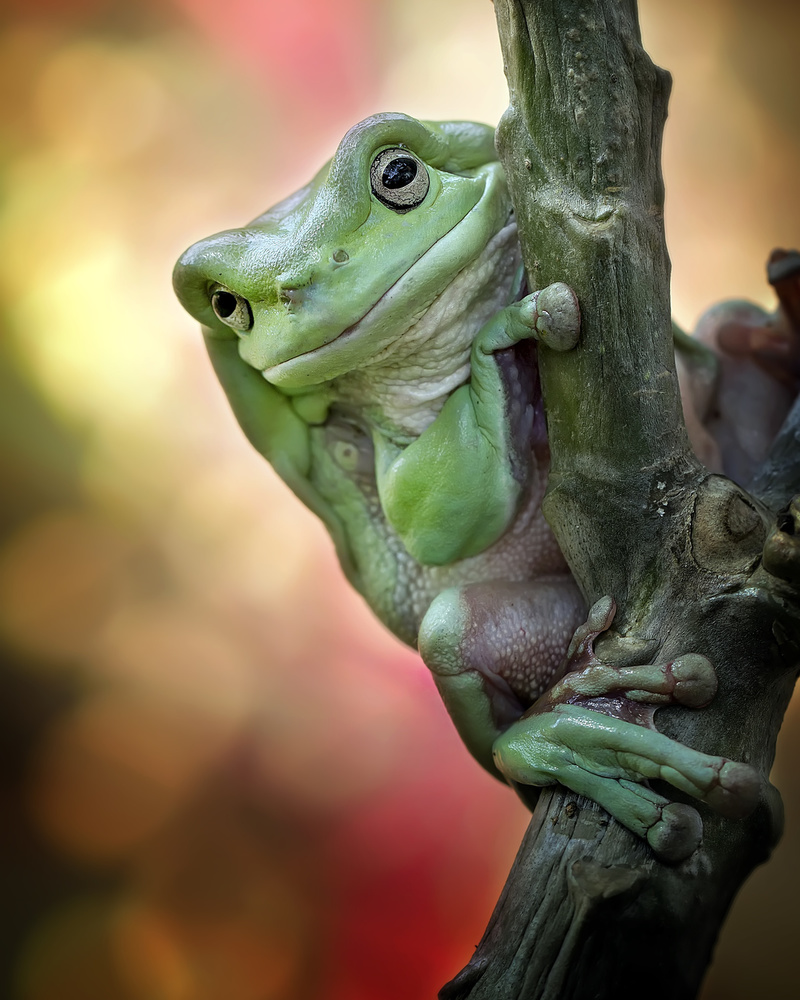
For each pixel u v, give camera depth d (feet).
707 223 3.32
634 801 1.56
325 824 3.07
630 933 1.56
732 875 1.57
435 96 3.48
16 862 3.19
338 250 1.60
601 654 1.59
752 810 1.55
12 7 3.58
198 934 3.03
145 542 3.56
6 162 3.61
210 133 3.60
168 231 3.62
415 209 1.61
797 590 1.57
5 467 3.56
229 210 3.61
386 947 2.85
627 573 1.60
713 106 3.35
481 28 3.45
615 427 1.59
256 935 2.99
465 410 1.64
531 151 1.59
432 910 2.90
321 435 1.70
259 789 3.23
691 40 3.38
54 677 3.45
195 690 3.39
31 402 3.60
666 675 1.57
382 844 3.01
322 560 3.47
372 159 1.60
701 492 1.59
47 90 3.62
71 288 3.60
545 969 1.56
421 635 1.65
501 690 1.65
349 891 2.96
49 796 3.31
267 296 1.62
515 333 1.61
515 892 1.58
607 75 1.58
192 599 3.50
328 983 2.84
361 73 3.52
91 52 3.60
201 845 3.13
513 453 1.63
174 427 3.61
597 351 1.59
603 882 1.55
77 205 3.61
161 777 3.29
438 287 1.61
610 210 1.58
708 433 1.74
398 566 1.69
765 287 3.25
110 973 3.03
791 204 3.28
